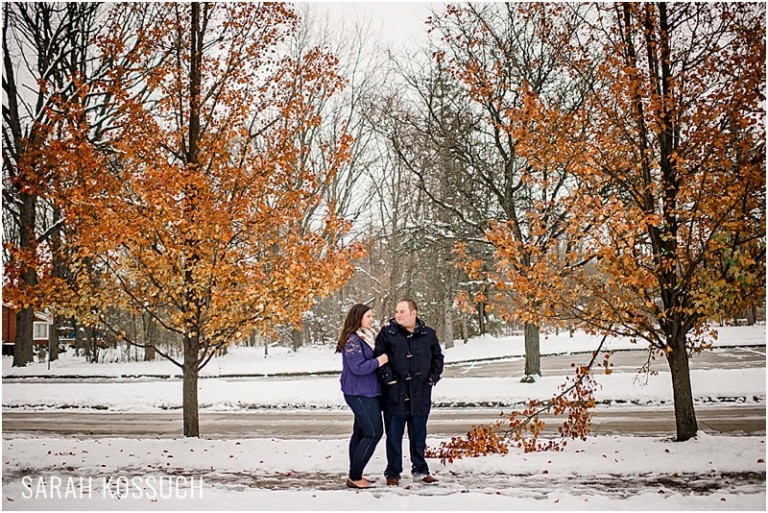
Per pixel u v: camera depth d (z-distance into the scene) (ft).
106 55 35.86
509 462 26.76
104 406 57.93
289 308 31.09
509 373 77.51
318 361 105.91
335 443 32.78
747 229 26.63
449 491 22.27
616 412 45.03
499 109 54.49
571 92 53.42
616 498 20.71
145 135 33.19
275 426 44.78
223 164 35.24
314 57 37.14
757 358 77.36
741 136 27.76
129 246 30.96
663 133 30.83
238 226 32.68
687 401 30.30
